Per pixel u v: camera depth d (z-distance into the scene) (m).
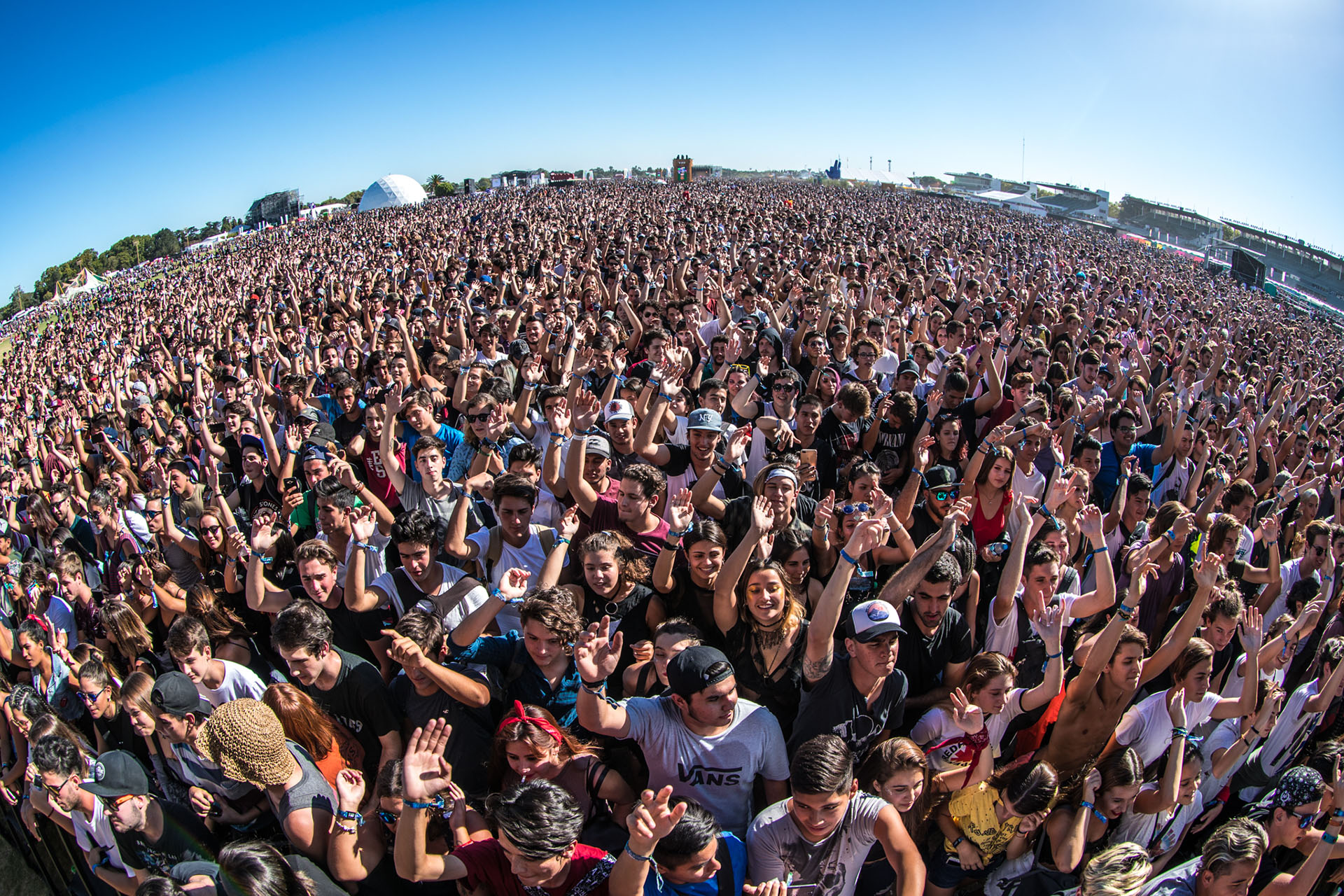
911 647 4.26
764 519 4.14
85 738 5.05
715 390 7.21
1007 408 8.10
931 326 12.37
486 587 5.13
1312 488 7.30
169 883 3.05
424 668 3.79
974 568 4.62
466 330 11.98
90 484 9.97
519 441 6.73
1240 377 12.17
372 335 12.09
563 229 30.25
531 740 3.44
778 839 3.30
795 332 10.47
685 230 25.97
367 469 7.09
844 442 6.97
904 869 3.17
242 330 15.27
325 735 3.78
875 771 3.46
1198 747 4.40
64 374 17.42
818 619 3.80
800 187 69.12
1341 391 13.84
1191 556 6.32
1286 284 56.28
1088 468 6.84
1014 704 4.25
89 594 6.33
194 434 9.88
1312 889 3.77
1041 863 3.74
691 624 3.91
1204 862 3.46
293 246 40.34
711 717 3.40
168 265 55.38
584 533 5.46
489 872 3.15
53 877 4.66
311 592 4.54
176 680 3.97
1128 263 37.72
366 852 3.37
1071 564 5.75
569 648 3.91
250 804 4.07
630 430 6.38
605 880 3.03
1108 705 4.05
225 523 6.24
